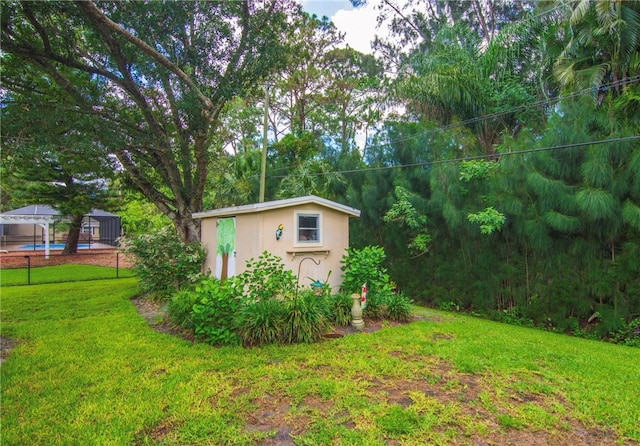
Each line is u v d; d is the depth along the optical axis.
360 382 3.48
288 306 4.90
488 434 2.65
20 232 28.91
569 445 2.56
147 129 8.57
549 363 4.22
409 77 10.38
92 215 21.06
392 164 9.09
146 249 7.68
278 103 19.34
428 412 2.92
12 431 2.55
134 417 2.77
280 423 2.74
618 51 7.62
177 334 5.01
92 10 5.14
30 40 6.74
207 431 2.61
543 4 10.77
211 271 8.07
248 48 8.39
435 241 8.60
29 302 7.05
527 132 7.25
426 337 5.10
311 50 17.67
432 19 15.58
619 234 6.11
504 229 7.34
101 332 5.00
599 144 5.88
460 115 10.02
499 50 9.79
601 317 6.34
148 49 5.78
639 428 2.78
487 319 7.65
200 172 9.06
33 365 3.78
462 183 7.76
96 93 7.68
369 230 9.73
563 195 6.16
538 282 7.17
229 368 3.77
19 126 6.29
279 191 12.29
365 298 5.68
